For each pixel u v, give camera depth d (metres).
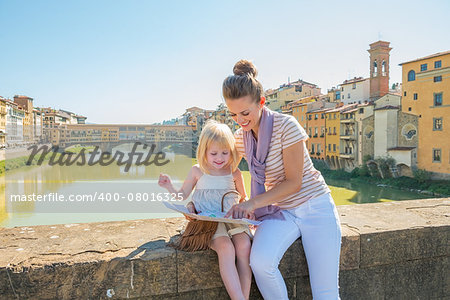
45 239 2.00
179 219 2.46
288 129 1.80
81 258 1.72
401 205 2.90
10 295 1.61
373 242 2.12
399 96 41.97
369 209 2.74
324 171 50.91
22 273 1.61
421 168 38.97
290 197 1.91
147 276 1.75
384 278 2.20
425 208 2.77
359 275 2.14
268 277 1.71
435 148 37.59
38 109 81.00
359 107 45.41
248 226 1.93
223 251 1.73
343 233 2.10
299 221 1.87
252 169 1.91
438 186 35.19
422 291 2.29
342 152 48.91
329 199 1.93
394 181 39.78
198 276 1.82
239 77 1.75
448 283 2.36
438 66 37.12
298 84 66.31
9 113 55.81
